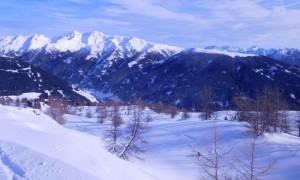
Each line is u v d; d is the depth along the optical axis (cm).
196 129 5734
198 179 3441
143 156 4738
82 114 10038
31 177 1145
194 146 4869
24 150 1405
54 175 1193
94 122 7800
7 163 1261
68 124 7544
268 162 3794
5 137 1631
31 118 3412
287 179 3456
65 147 1686
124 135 4925
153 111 10356
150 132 5978
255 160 3788
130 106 9556
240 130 5056
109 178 1425
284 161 3875
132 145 4112
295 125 6888
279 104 6128
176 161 4397
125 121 6912
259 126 4875
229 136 4819
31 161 1295
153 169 3991
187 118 8844
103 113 8331
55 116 7400
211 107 9125
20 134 1814
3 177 1123
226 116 8506
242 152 3909
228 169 2948
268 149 4194
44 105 10194
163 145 5169
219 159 3525
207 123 6069
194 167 4041
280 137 4747
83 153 1695
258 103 5153
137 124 4325
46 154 1401
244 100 6494
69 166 1309
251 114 5216
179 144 5097
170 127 6222
